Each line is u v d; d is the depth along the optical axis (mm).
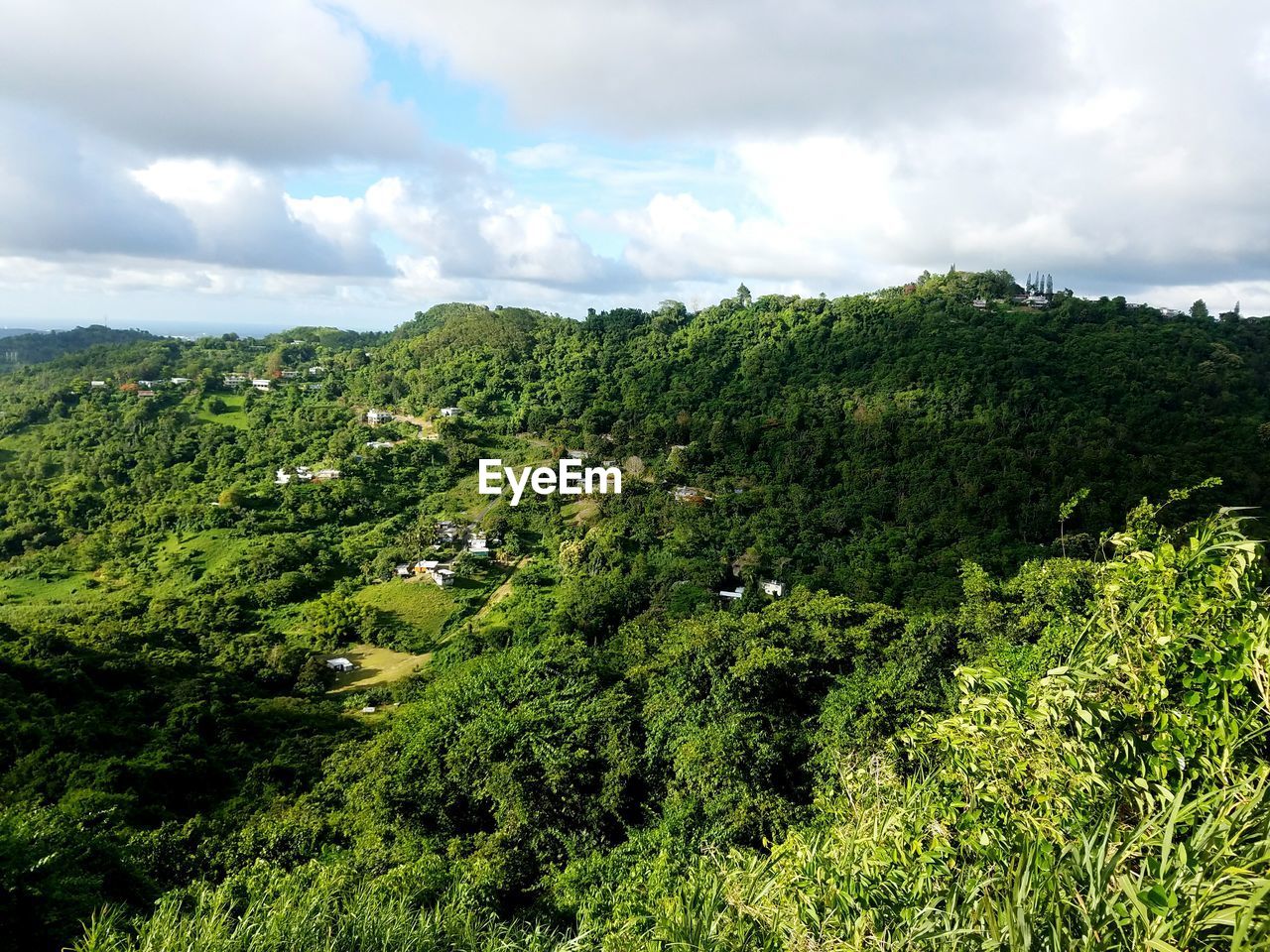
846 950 3648
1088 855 3238
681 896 4977
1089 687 4098
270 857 14453
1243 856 3027
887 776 5957
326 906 7082
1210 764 3627
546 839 13672
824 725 15531
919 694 15141
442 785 15469
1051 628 12156
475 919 7910
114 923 7734
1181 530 4562
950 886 3721
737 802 12953
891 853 4098
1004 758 3807
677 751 14828
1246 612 3861
